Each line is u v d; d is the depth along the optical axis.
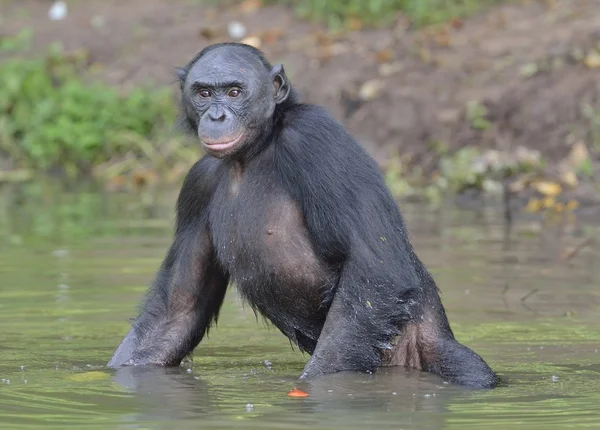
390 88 59.00
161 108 64.56
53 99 66.00
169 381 24.56
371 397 22.81
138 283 35.91
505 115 55.53
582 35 59.09
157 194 57.38
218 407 21.95
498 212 48.59
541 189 50.12
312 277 26.02
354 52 62.72
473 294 33.97
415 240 42.59
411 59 61.00
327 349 24.72
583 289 34.56
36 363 26.55
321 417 21.11
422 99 57.72
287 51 63.91
